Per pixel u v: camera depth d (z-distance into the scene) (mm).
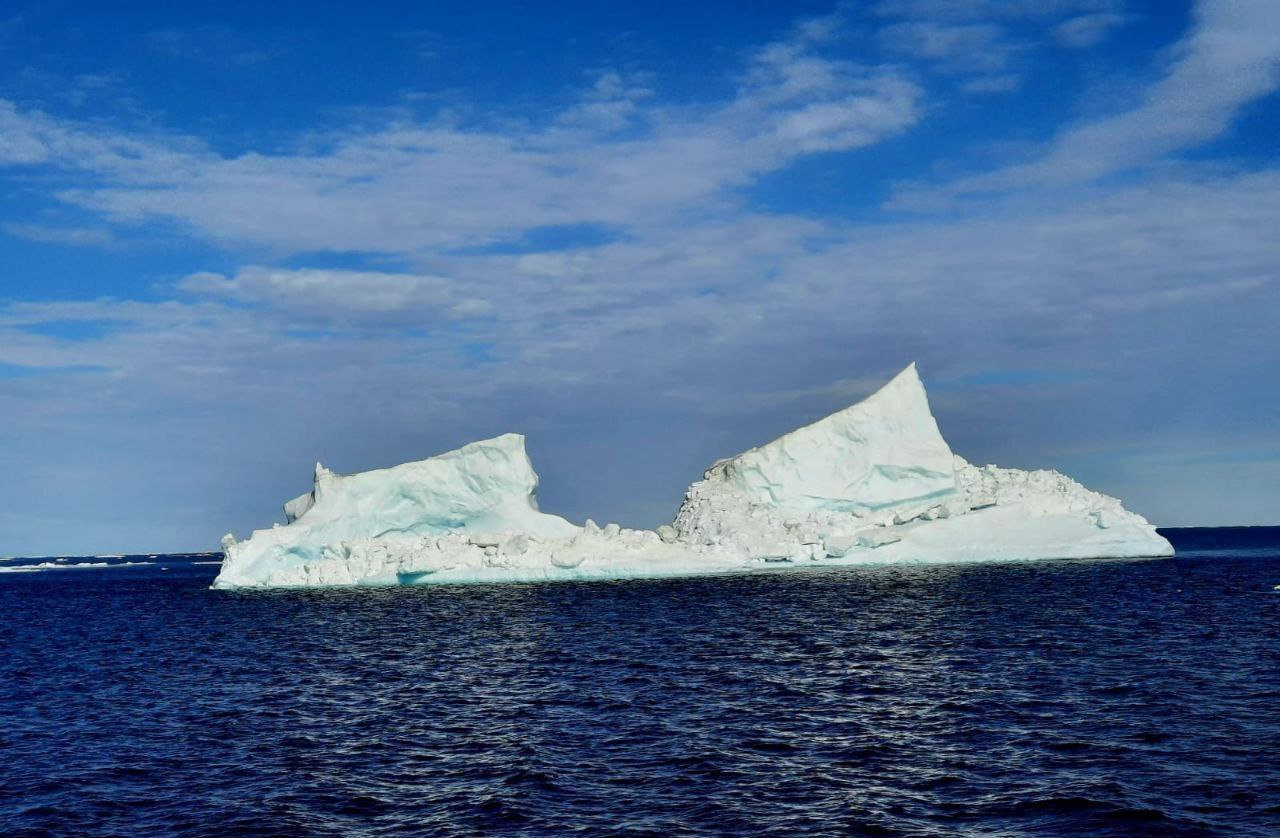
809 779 24328
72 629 68438
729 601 69562
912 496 93375
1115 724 28469
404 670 42688
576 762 26406
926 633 48719
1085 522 92875
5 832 22188
